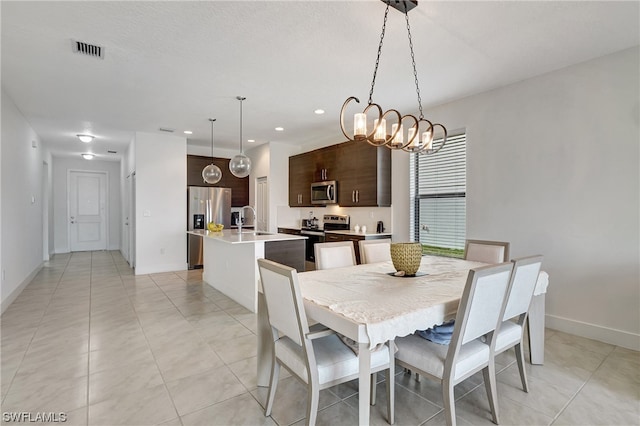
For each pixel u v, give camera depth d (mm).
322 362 1654
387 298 1811
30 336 2998
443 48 2717
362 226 5531
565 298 3137
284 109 4379
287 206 7035
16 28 2389
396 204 4914
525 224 3408
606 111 2867
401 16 2262
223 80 3383
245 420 1837
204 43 2627
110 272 5945
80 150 7355
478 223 3814
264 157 7000
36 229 5730
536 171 3320
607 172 2869
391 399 1799
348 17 2275
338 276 2352
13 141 4051
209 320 3457
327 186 5770
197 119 4879
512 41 2611
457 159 4168
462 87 3611
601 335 2910
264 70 3141
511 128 3510
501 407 1952
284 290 1649
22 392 2088
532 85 3334
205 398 2045
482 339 1916
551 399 2033
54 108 4281
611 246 2859
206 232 5133
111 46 2666
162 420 1828
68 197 8633
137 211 5734
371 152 4965
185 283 5133
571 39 2588
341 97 3902
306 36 2525
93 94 3766
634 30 2457
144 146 5781
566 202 3117
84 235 8891
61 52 2762
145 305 3977
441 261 2975
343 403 2010
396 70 3148
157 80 3367
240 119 4871
